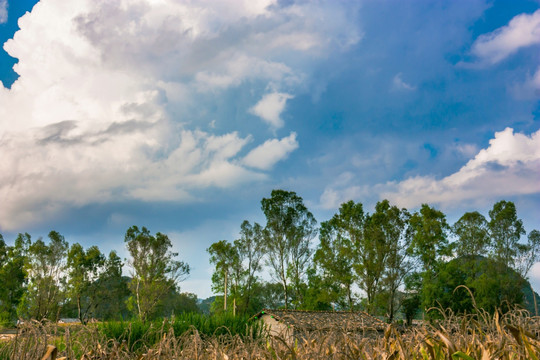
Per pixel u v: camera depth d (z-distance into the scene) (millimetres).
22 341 2051
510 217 39250
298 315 20281
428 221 40156
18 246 56031
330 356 2377
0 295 50250
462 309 32688
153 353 2545
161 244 44938
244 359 2619
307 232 45312
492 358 2059
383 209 42750
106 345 2783
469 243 39938
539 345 2031
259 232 47812
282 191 46062
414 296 37812
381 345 2490
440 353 2203
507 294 33312
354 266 39125
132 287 44281
